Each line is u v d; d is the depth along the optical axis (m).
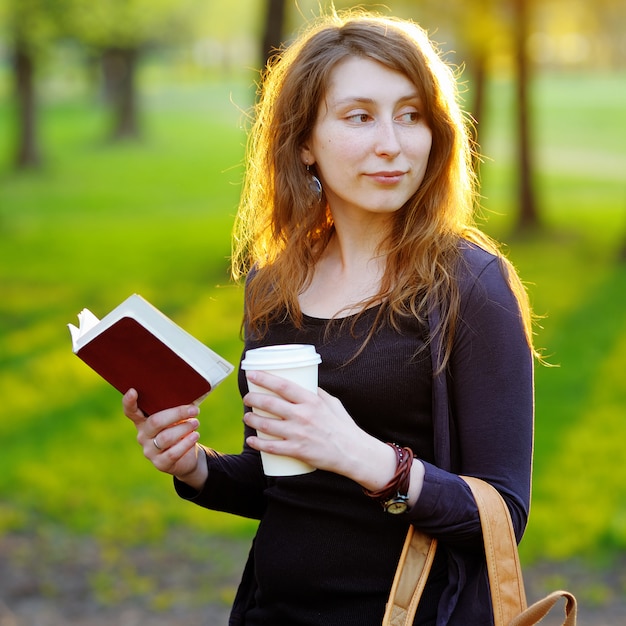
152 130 68.81
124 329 2.80
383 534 2.90
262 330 3.20
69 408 14.05
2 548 9.30
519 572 2.72
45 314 21.56
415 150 2.92
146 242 31.92
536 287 22.91
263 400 2.69
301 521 3.00
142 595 8.28
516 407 2.78
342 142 2.94
